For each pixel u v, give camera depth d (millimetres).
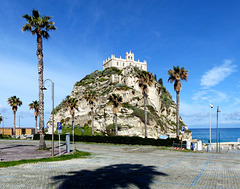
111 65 136375
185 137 82875
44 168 15148
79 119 87688
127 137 40719
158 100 88438
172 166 16531
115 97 52500
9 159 19484
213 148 38812
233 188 10102
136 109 71750
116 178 12031
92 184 10586
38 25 29266
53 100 23078
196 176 12734
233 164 18078
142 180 11586
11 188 9625
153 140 38219
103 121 75500
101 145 39031
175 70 41344
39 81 29250
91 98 61719
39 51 29469
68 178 11836
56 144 39812
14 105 73312
